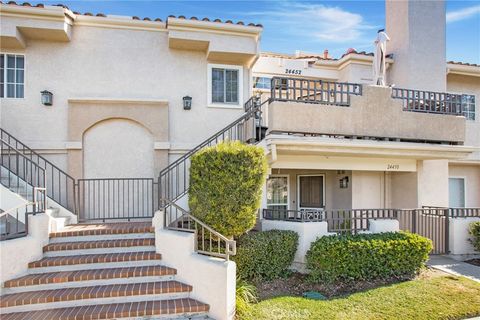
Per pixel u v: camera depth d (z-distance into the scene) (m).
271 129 8.90
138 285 6.14
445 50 13.22
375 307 6.32
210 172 7.14
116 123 10.25
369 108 9.69
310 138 8.82
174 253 6.57
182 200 8.62
